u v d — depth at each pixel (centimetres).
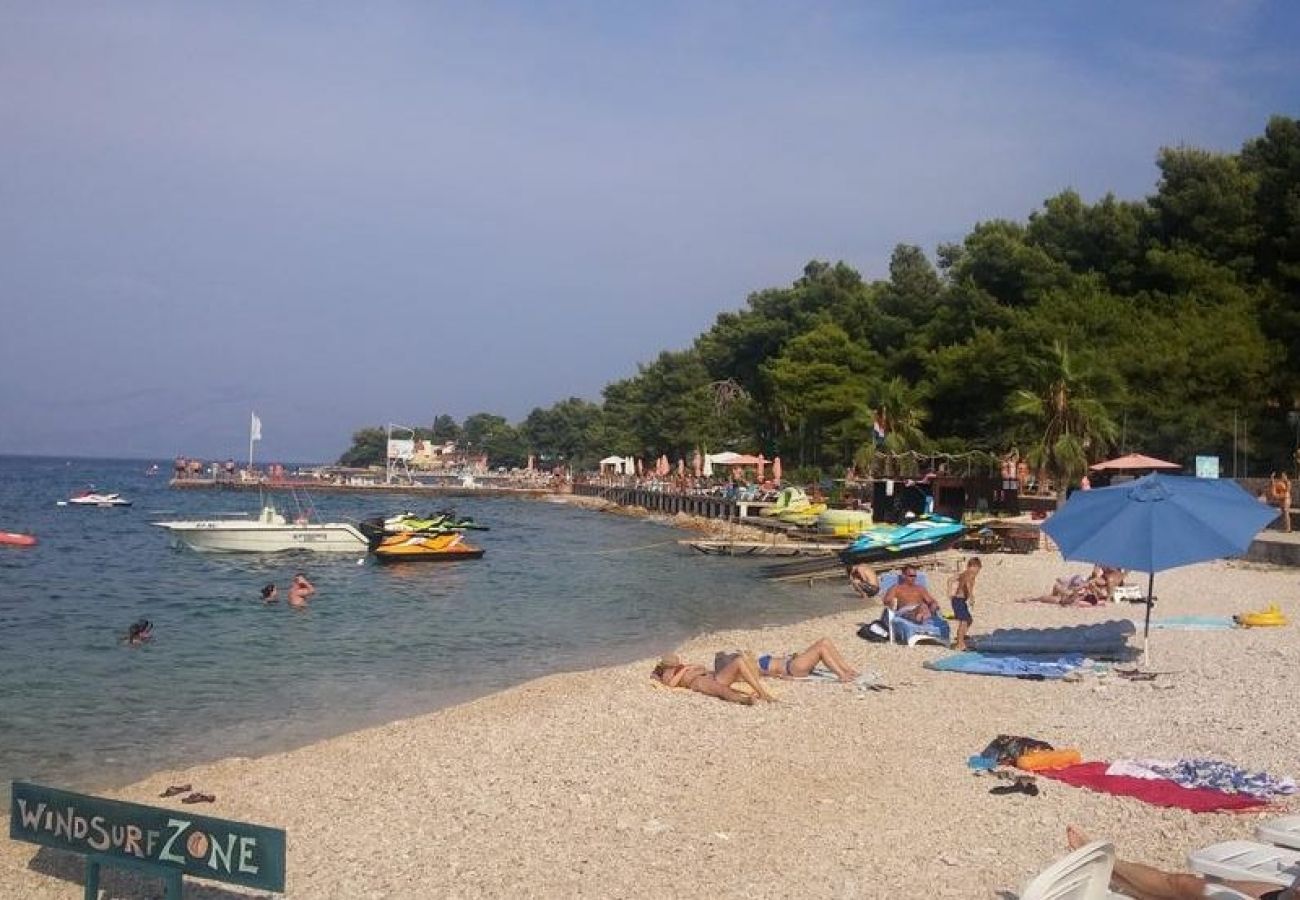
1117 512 1568
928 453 6406
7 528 6212
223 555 4322
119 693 1758
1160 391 5712
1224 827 894
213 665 2028
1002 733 1256
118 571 3828
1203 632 2009
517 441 19688
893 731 1278
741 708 1414
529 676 1931
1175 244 6481
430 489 12481
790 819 958
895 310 8438
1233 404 5512
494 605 2988
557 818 978
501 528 6881
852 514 4622
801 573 3622
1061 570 3281
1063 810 948
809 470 7875
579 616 2767
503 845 906
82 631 2442
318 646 2259
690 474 9744
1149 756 1134
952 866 820
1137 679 1565
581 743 1245
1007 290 7244
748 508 6059
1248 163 6588
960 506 4834
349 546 4419
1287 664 1653
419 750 1238
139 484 14950
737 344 11019
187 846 668
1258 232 6216
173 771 1230
